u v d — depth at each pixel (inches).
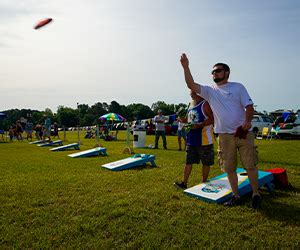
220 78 168.4
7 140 957.8
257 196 162.1
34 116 3016.7
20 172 277.4
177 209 162.1
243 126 158.1
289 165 311.1
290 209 161.6
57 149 528.1
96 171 281.0
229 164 169.6
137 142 578.6
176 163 333.7
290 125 804.6
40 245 118.6
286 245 118.6
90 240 123.6
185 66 169.3
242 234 128.3
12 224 141.2
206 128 209.5
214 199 171.3
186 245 118.8
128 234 129.5
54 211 159.3
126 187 212.7
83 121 3597.4
